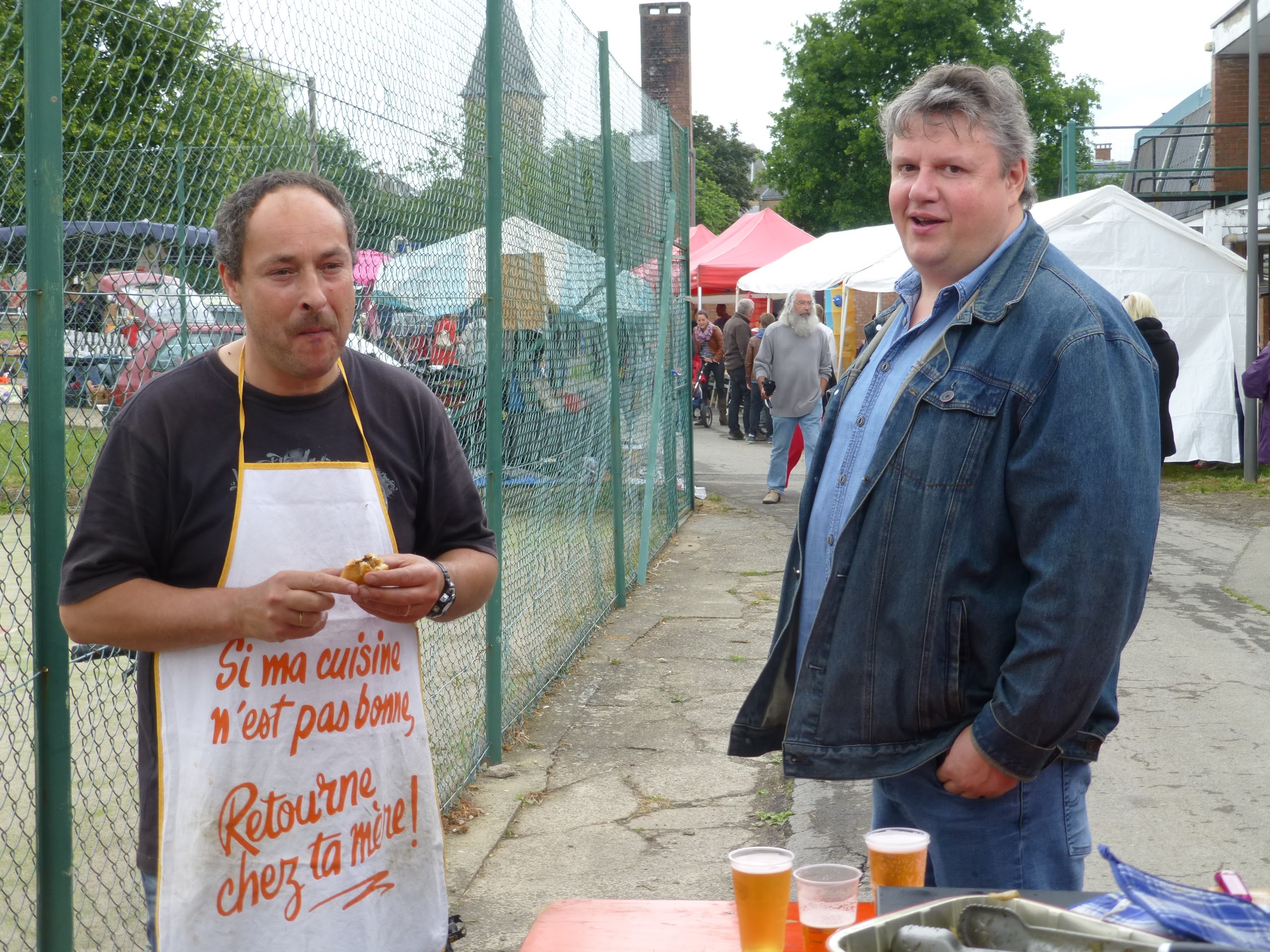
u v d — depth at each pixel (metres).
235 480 1.78
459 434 3.96
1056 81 33.69
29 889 2.52
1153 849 3.65
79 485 2.10
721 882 3.43
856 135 32.56
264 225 1.73
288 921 1.78
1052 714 1.88
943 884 2.12
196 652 1.75
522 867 3.54
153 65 2.22
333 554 1.82
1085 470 1.87
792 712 2.19
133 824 2.61
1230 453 11.84
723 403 19.09
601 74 6.16
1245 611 6.74
